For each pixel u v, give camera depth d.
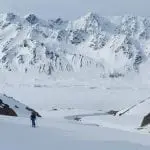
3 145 29.72
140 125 95.50
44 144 32.03
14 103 108.81
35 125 50.81
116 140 38.78
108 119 119.31
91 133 46.69
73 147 31.38
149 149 32.59
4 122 50.16
